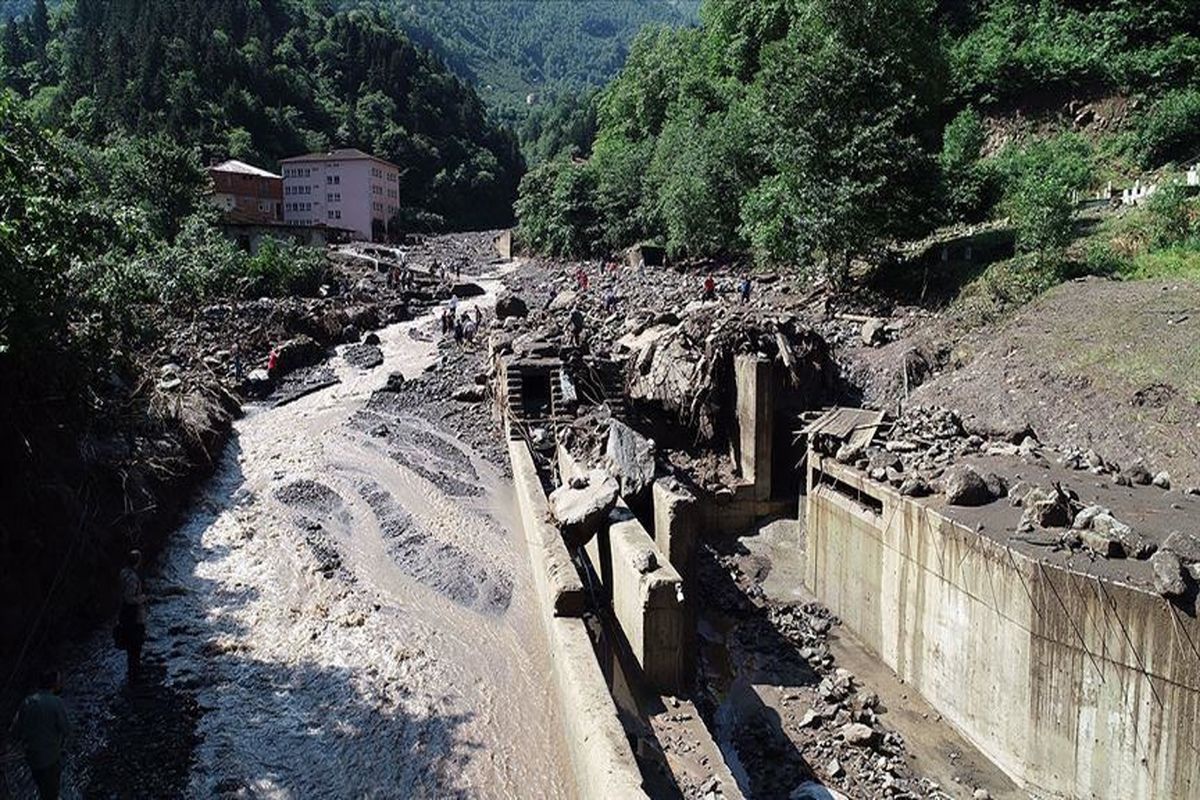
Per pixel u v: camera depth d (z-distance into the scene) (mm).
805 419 26453
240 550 20453
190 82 110125
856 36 34844
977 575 15500
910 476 19047
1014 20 51375
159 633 16547
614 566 18516
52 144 16344
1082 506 16016
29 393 15734
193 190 61188
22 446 15297
